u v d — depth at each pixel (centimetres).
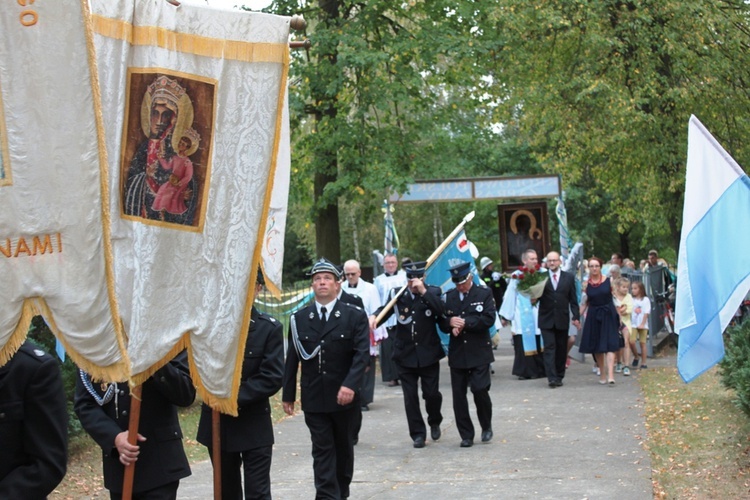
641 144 2312
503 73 2438
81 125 425
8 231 420
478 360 1120
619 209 2881
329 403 816
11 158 419
